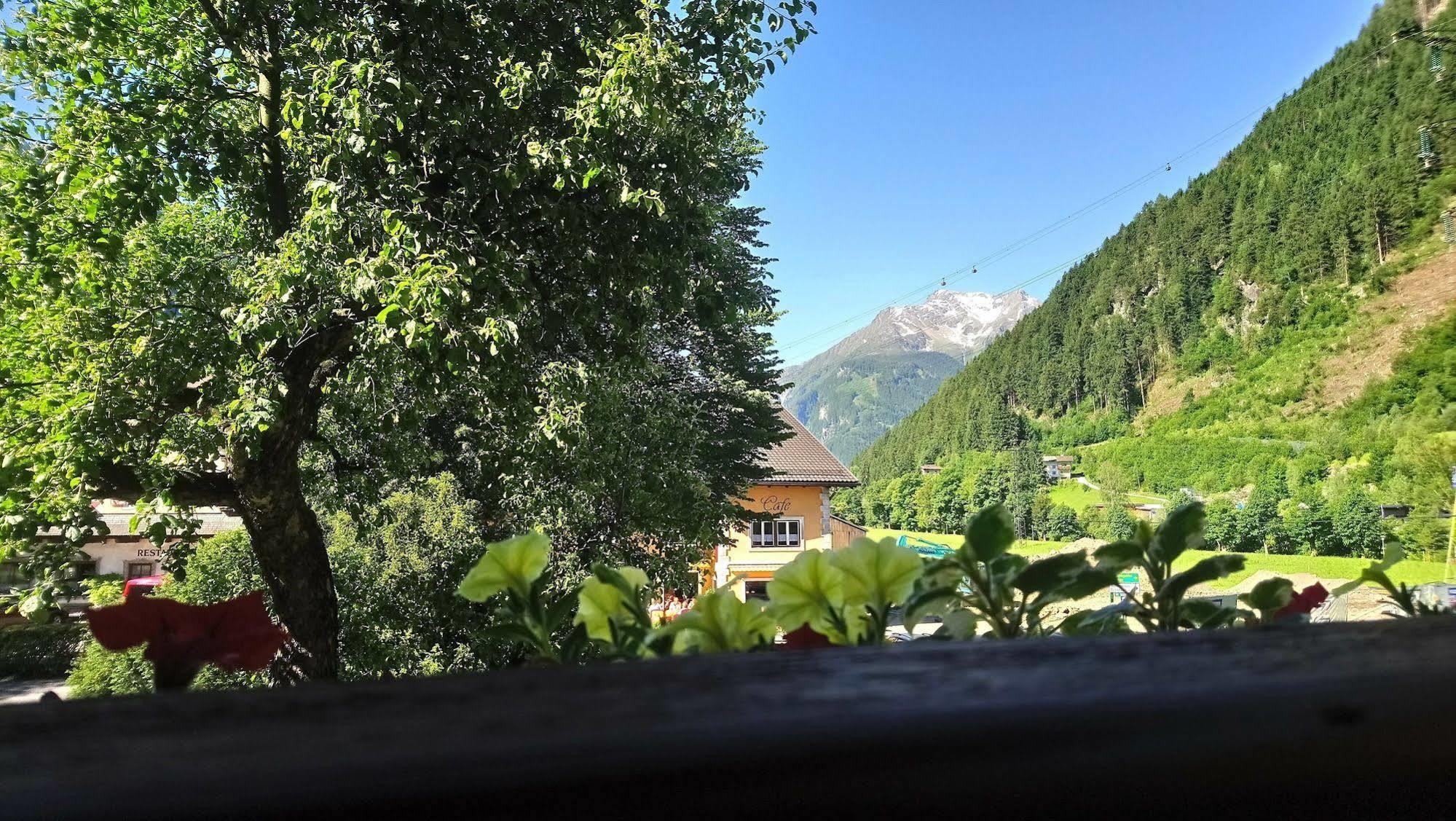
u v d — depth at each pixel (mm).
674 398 12117
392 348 6422
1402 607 778
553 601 784
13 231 5598
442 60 6094
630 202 5973
